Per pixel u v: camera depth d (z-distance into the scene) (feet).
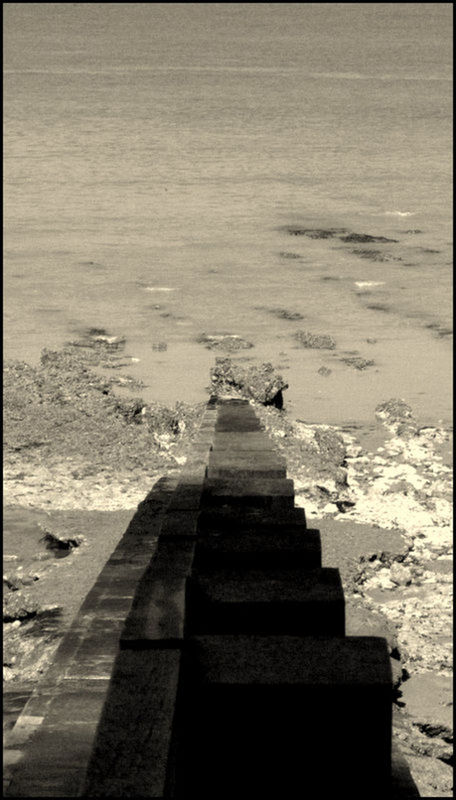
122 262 144.66
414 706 38.27
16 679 36.24
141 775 8.05
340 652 9.74
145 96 369.91
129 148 253.03
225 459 25.71
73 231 163.94
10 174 212.64
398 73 479.82
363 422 81.71
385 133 288.71
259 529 16.05
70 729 11.73
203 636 10.03
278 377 81.20
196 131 285.02
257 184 209.87
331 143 268.82
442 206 191.21
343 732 9.57
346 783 9.62
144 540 23.98
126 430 69.82
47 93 374.63
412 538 56.18
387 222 176.35
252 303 124.77
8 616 42.06
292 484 18.71
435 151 260.01
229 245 157.17
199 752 9.62
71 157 237.66
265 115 322.96
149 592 11.61
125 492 61.11
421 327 115.44
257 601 11.54
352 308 123.44
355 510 60.29
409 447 74.84
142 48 625.82
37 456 65.46
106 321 115.03
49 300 123.44
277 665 9.66
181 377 94.22
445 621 46.44
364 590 49.65
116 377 92.99
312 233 166.61
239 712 9.55
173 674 9.44
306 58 564.30
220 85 413.39
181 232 165.58
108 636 15.87
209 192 200.75
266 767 9.66
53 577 46.29
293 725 9.58
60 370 83.05
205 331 112.16
